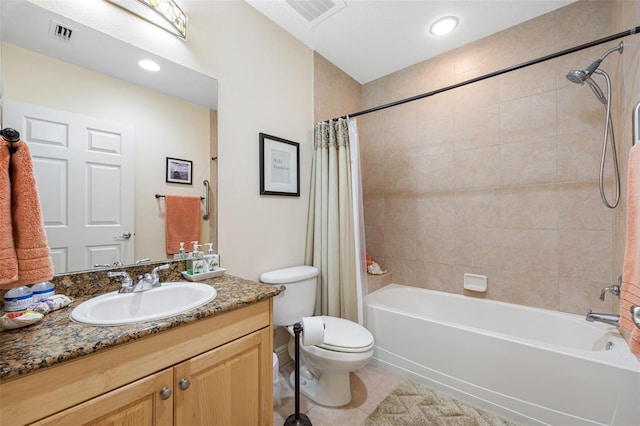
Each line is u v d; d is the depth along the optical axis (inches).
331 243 78.9
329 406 61.2
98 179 44.8
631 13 51.7
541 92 74.0
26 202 29.4
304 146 84.3
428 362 68.7
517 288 78.0
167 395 32.3
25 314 31.6
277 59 76.0
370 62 96.1
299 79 83.0
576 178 69.6
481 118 83.5
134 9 48.4
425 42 85.1
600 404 48.1
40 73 39.7
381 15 73.0
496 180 81.1
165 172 53.1
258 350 44.1
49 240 39.8
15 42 37.9
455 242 88.6
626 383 46.1
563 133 71.2
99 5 45.3
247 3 68.6
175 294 47.3
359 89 110.6
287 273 71.1
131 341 29.8
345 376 62.8
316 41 84.4
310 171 86.5
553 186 72.6
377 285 95.0
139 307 43.2
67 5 42.2
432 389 67.3
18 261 28.8
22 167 29.4
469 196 85.8
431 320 68.8
